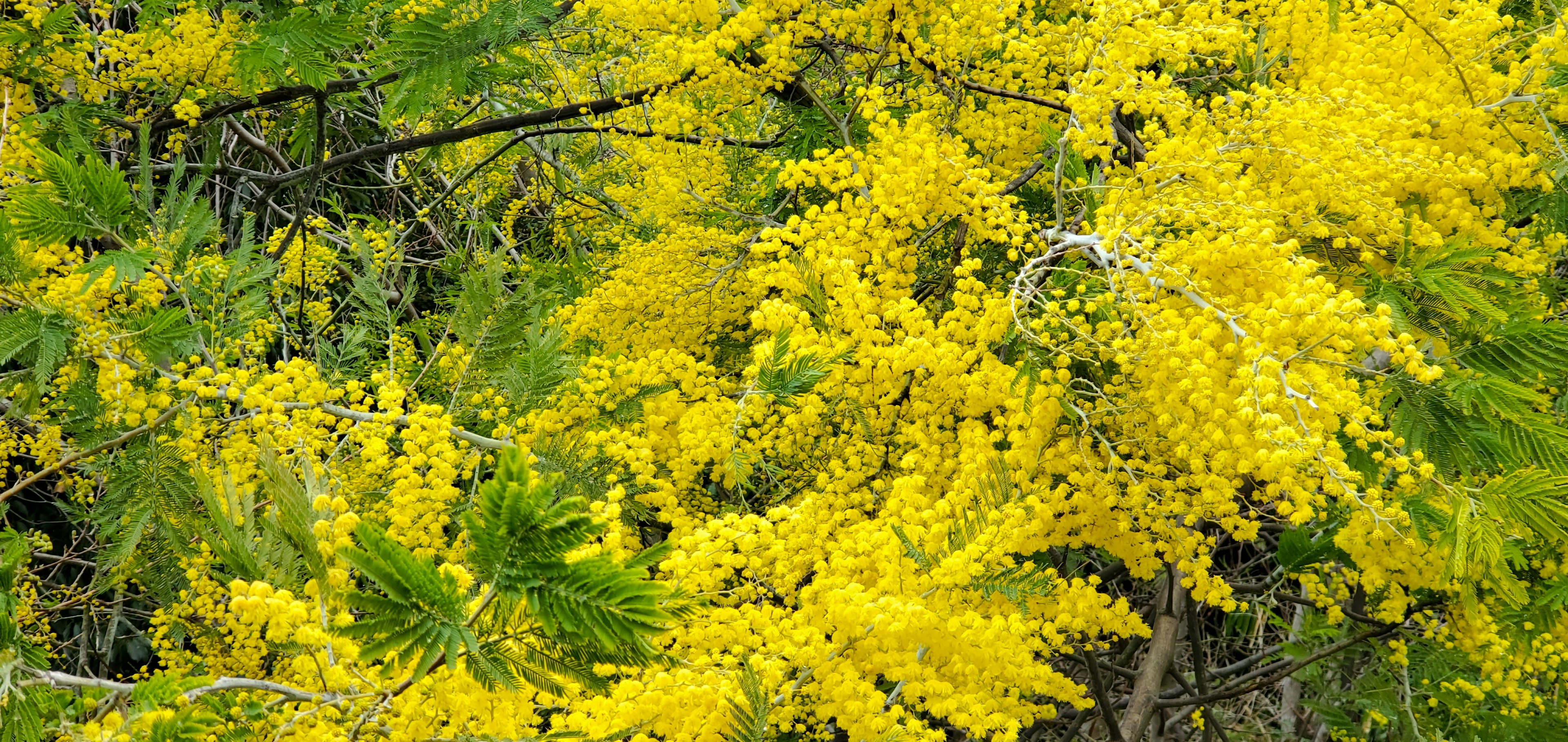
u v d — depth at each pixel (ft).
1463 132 10.59
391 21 15.20
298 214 16.84
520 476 4.28
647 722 6.23
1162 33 9.74
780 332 8.56
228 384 8.91
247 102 15.56
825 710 6.71
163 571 9.81
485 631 5.11
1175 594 16.35
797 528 7.66
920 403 8.79
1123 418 8.47
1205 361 7.69
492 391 10.05
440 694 5.72
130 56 13.84
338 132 24.09
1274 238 8.32
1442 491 8.23
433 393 10.78
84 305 8.78
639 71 14.84
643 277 12.05
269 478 6.01
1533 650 13.30
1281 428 6.72
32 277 8.68
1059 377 8.12
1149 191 9.32
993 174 13.33
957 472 8.79
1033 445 8.38
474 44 13.12
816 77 13.71
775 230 9.34
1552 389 10.61
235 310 10.27
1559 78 10.91
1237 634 26.45
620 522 8.68
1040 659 9.33
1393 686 16.30
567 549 4.40
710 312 12.24
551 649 5.10
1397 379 8.40
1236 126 9.70
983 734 6.72
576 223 22.57
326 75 13.46
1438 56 10.68
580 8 14.42
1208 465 8.20
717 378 12.28
